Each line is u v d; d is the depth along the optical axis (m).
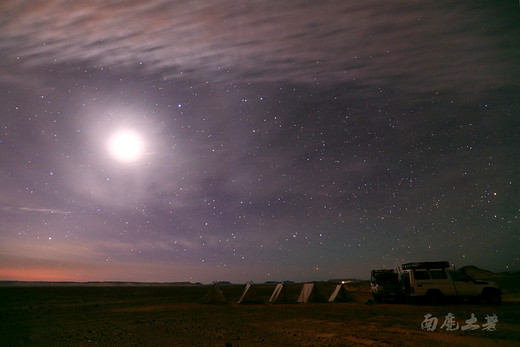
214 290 28.91
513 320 13.21
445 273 20.81
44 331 13.75
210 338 11.32
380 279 24.80
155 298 37.94
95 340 11.53
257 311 20.48
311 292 26.98
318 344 9.72
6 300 31.14
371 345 9.39
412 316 15.41
